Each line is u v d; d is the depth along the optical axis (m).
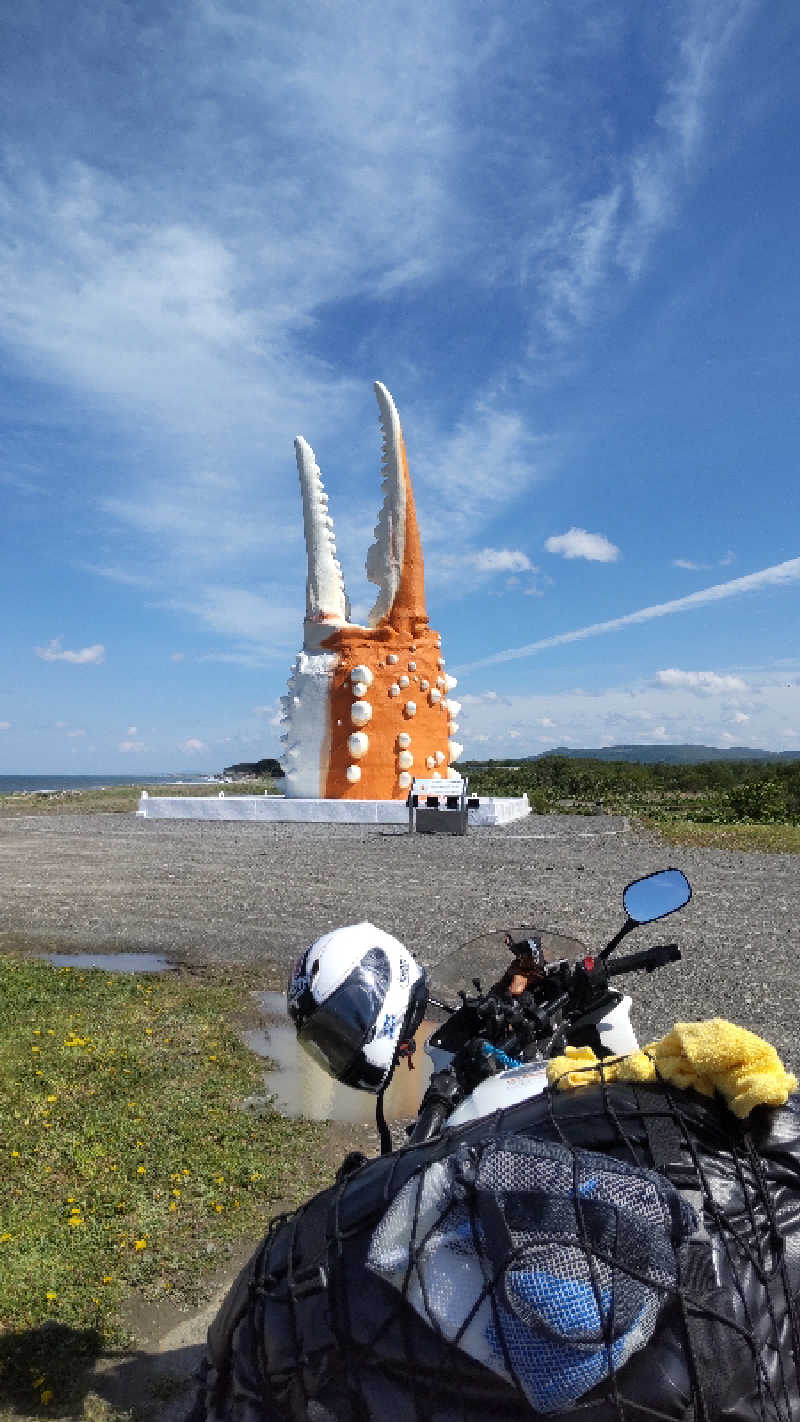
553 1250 1.67
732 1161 1.87
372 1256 1.80
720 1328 1.68
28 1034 7.29
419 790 25.38
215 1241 4.26
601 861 18.25
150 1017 7.89
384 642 32.75
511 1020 2.99
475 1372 1.69
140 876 16.62
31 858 19.61
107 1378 3.36
